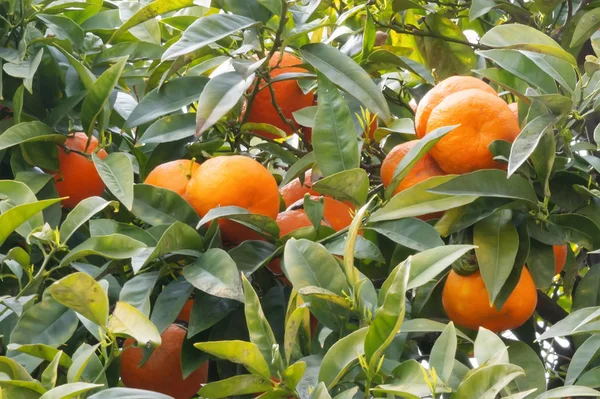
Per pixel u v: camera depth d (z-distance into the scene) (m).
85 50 3.44
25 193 2.54
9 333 2.67
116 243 2.51
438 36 3.92
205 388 2.04
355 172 2.61
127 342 2.86
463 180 2.70
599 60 3.23
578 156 3.05
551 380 3.48
